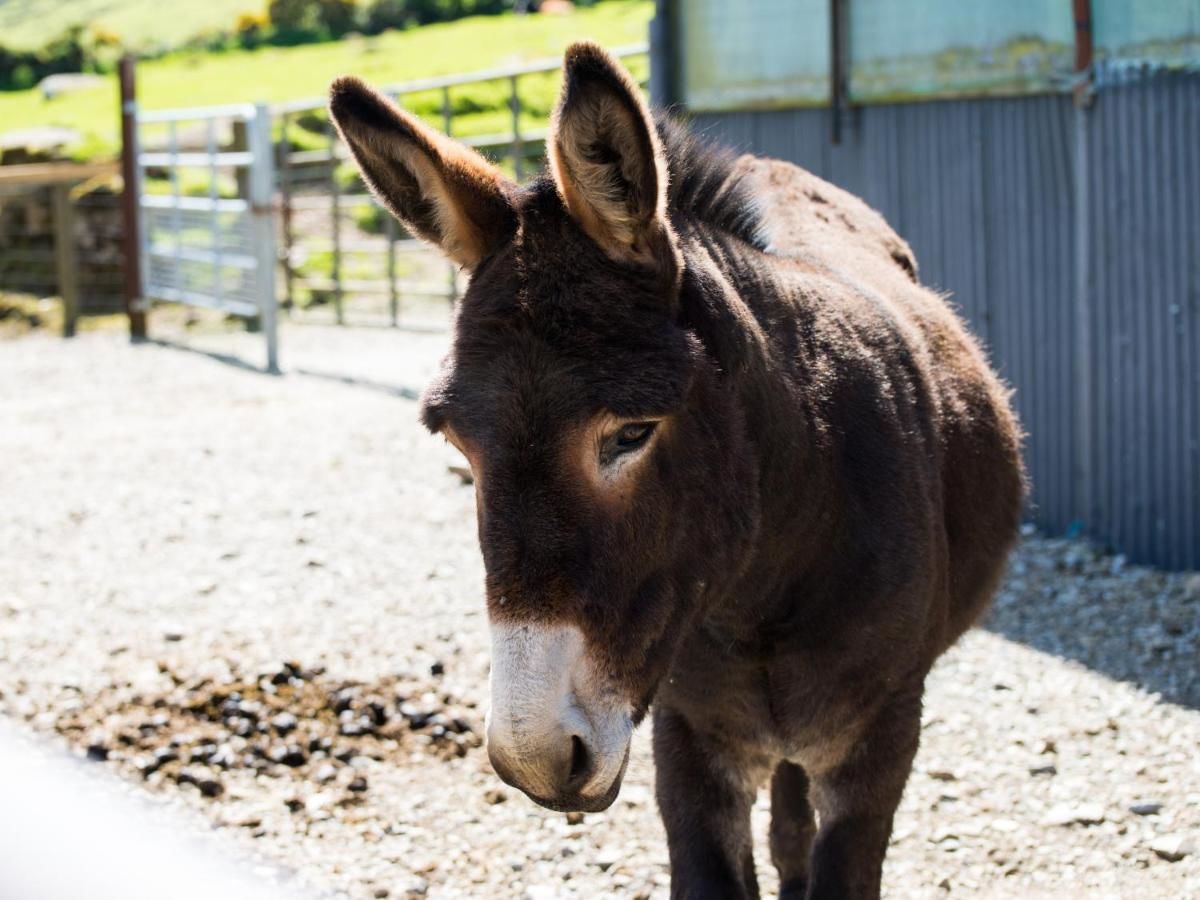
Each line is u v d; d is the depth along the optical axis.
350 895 3.74
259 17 39.03
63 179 14.73
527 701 2.18
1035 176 6.49
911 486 2.97
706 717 3.00
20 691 5.04
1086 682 4.95
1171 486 6.16
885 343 3.15
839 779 3.04
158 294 14.21
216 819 4.15
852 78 7.12
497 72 9.62
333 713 4.81
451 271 12.38
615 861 3.93
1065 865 3.84
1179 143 5.93
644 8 31.33
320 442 8.48
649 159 2.29
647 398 2.24
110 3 46.34
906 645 2.95
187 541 6.74
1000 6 6.45
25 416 10.16
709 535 2.49
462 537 6.59
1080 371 6.45
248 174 14.06
